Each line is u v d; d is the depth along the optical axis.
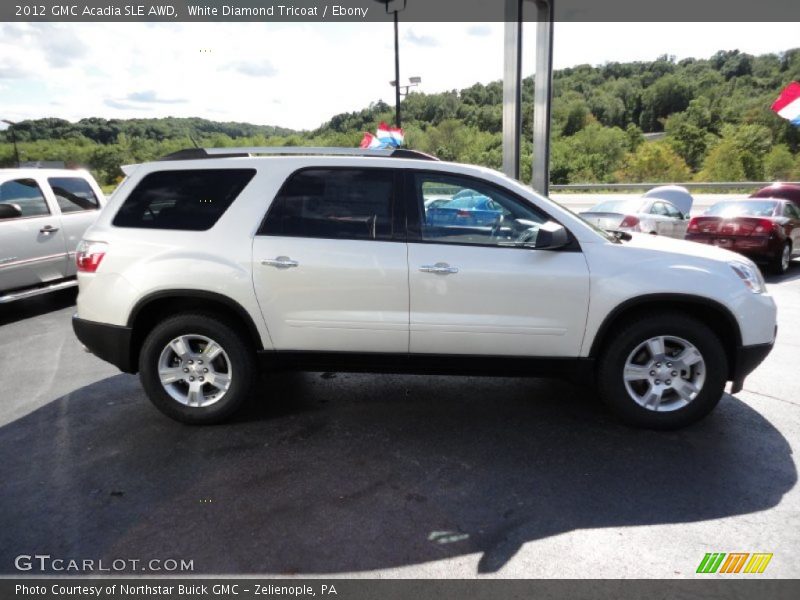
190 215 3.86
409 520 2.83
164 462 3.43
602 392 3.81
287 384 4.72
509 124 10.04
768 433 3.78
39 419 4.08
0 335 6.43
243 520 2.83
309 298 3.74
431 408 4.23
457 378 4.86
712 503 2.96
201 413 3.90
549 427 3.89
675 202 17.58
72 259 7.67
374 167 3.82
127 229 3.88
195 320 3.81
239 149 4.05
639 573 2.45
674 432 3.80
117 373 5.07
